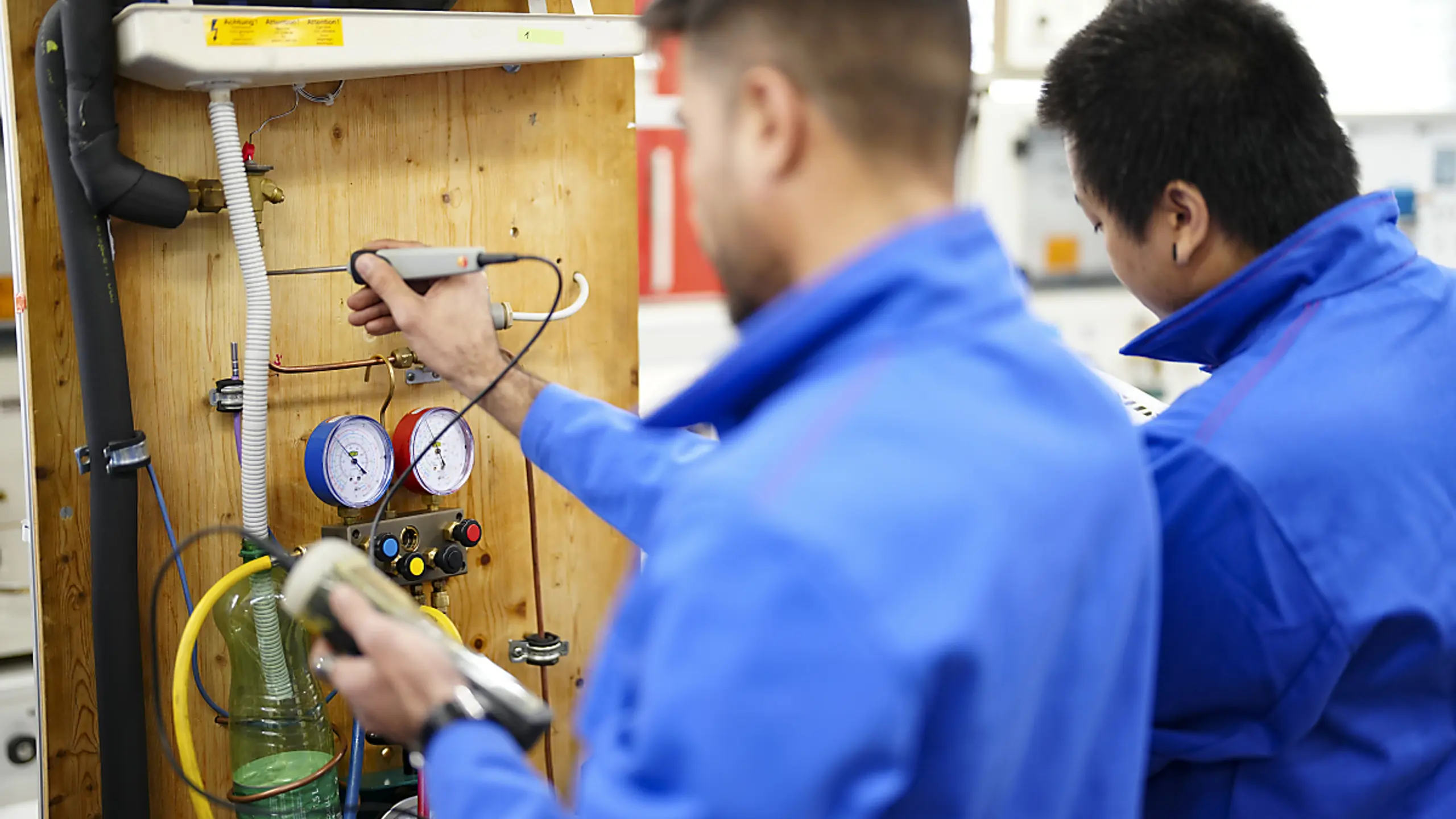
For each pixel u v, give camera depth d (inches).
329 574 31.9
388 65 49.9
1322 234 38.1
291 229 53.8
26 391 48.8
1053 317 110.3
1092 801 26.0
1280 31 37.9
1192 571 35.6
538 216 60.7
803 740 19.1
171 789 52.7
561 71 60.4
